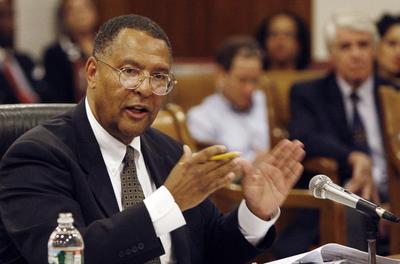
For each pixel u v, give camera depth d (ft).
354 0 65.46
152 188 24.68
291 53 56.29
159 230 21.33
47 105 26.37
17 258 23.22
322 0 66.39
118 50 22.59
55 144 23.13
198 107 49.03
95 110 23.57
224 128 48.26
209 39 70.08
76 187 22.84
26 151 22.75
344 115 42.83
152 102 22.75
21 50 67.56
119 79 22.52
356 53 42.65
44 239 21.22
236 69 47.70
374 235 21.52
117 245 21.08
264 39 56.59
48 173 22.58
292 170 24.09
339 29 43.11
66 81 59.16
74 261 19.79
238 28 69.62
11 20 57.67
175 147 26.25
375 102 43.27
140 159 24.67
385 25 52.90
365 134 42.78
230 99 48.37
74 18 59.88
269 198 23.93
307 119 42.70
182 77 54.19
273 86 44.57
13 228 21.83
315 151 41.50
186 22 70.23
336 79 43.45
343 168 41.06
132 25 22.81
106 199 23.08
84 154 23.39
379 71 53.01
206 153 20.92
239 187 35.63
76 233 20.08
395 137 39.93
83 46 59.82
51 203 22.02
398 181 39.47
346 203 21.95
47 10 67.97
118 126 22.94
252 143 48.44
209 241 25.68
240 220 24.89
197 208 25.40
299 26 56.49
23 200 22.06
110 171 23.77
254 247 24.84
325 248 22.77
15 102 56.75
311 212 38.99
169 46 23.08
